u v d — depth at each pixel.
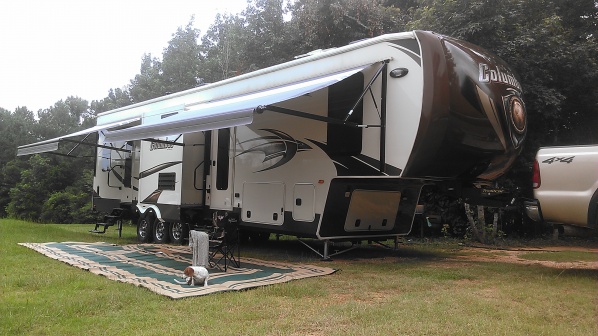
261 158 8.95
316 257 8.55
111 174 13.30
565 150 6.43
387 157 6.93
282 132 8.54
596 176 6.12
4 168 38.12
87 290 5.32
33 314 4.29
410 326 4.06
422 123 6.54
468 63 6.87
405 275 6.57
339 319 4.25
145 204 11.38
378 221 8.61
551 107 11.70
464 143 6.78
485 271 6.94
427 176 6.96
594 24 14.38
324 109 7.81
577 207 6.25
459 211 12.59
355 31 15.05
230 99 9.05
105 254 8.26
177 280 5.87
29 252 8.32
